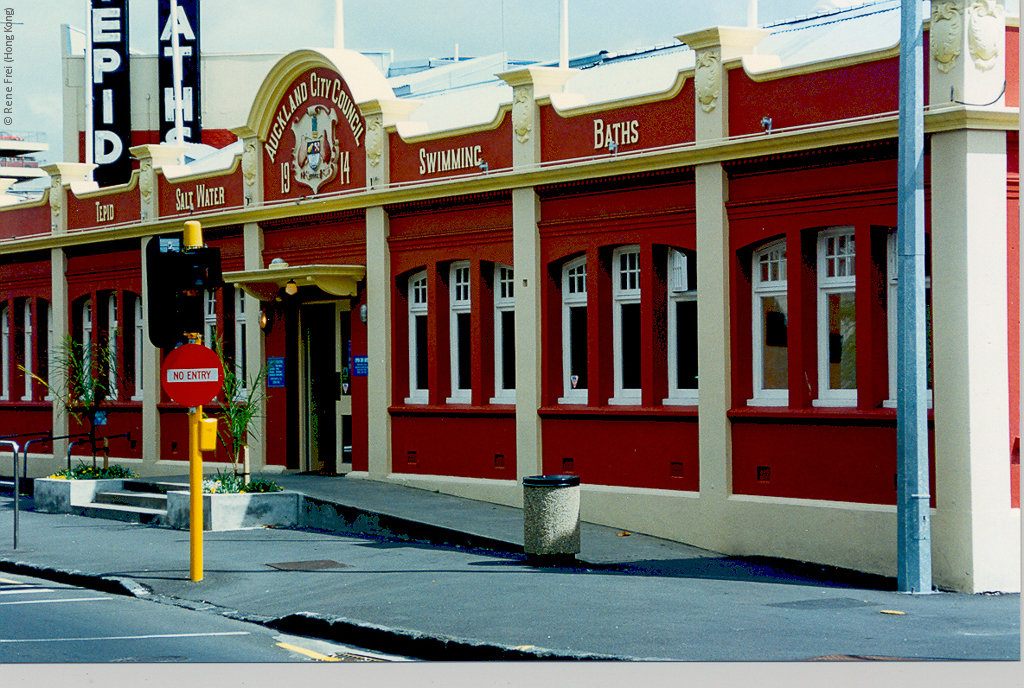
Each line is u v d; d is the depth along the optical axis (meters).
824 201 13.87
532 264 16.77
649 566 13.57
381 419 18.81
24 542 16.36
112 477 20.62
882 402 13.63
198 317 12.88
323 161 19.78
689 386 15.60
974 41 12.58
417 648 9.95
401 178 18.61
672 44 20.92
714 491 14.80
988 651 9.29
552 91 16.89
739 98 14.62
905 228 11.88
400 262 18.72
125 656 9.82
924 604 11.36
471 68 25.22
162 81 34.91
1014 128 12.68
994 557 12.54
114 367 23.20
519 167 16.84
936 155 12.79
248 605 12.09
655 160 15.28
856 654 9.18
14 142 37.19
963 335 12.59
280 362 20.83
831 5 17.86
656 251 15.65
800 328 14.12
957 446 12.61
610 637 9.73
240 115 35.28
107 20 34.88
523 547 14.28
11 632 10.86
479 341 17.69
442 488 17.92
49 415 25.64
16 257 26.39
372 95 19.05
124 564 14.29
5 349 27.09
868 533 13.37
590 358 16.30
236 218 21.11
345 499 17.03
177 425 22.75
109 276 24.08
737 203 14.63
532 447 16.80
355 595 11.91
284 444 20.75
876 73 13.42
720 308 14.72
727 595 11.65
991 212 12.66
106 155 34.97
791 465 14.23
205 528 16.88
